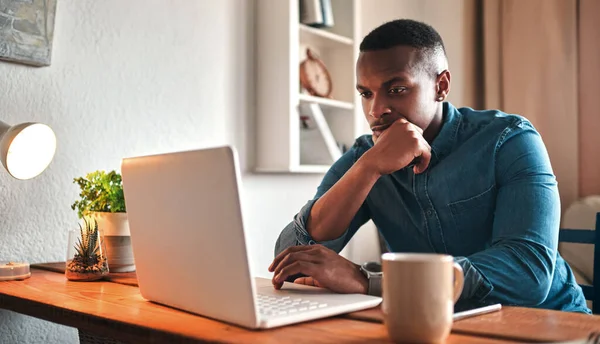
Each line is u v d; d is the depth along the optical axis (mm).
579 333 701
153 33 1724
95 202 1272
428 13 2867
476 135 1233
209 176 737
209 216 748
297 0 2023
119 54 1630
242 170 2020
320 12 2180
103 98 1589
